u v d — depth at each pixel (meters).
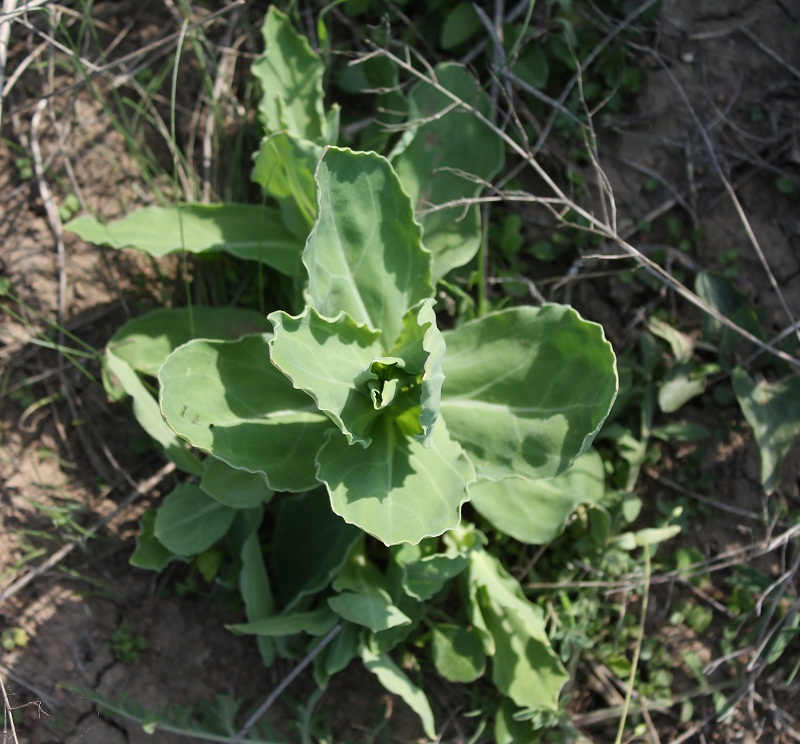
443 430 0.48
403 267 0.49
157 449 0.60
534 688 0.53
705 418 0.60
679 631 0.58
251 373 0.48
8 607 0.57
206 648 0.57
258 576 0.54
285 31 0.58
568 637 0.56
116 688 0.56
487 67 0.62
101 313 0.61
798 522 0.58
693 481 0.60
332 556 0.55
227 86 0.63
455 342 0.50
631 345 0.60
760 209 0.61
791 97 0.62
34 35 0.63
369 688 0.57
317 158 0.50
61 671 0.56
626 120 0.62
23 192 0.62
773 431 0.57
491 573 0.55
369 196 0.48
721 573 0.59
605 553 0.57
